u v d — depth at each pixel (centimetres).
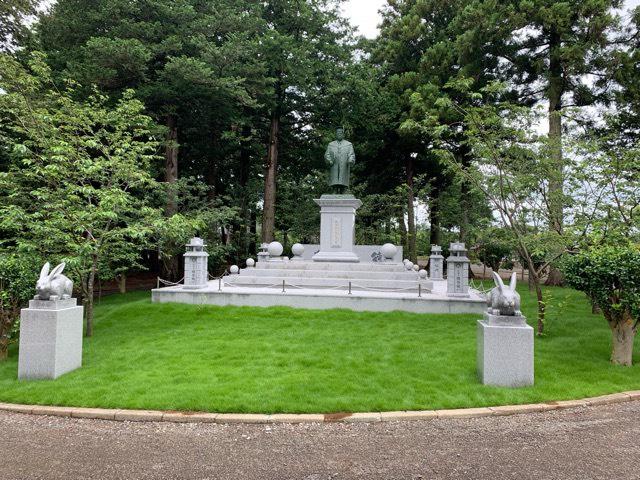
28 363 673
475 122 985
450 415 533
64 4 1791
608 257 731
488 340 628
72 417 545
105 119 1095
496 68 2012
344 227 1625
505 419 529
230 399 565
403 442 464
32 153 971
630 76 1658
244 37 1734
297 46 2005
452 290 1166
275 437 480
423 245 3788
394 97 2267
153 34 1675
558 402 571
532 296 1523
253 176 2853
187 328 992
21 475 397
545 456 429
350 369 693
